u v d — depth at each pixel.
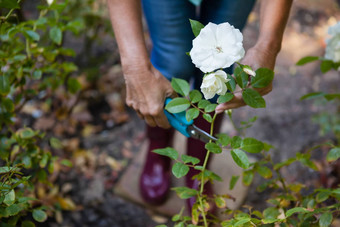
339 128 1.62
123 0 1.08
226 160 1.65
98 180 1.69
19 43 1.27
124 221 1.58
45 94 1.82
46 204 1.53
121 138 1.83
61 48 1.29
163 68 1.33
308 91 2.01
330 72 2.09
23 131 1.21
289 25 2.33
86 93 1.93
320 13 2.42
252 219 0.98
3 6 1.06
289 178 1.65
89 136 1.83
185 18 1.24
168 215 1.58
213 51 0.91
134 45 1.08
